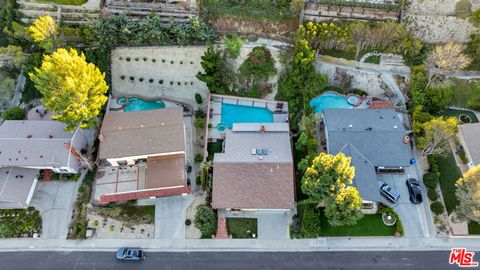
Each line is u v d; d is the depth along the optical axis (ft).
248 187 168.55
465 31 208.85
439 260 160.15
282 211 173.78
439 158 184.24
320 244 165.37
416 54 205.77
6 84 200.13
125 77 213.87
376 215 170.60
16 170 176.45
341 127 184.55
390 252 162.81
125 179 183.52
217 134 200.03
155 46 211.20
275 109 208.64
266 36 214.90
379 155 177.37
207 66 195.11
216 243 166.81
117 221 172.35
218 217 172.35
